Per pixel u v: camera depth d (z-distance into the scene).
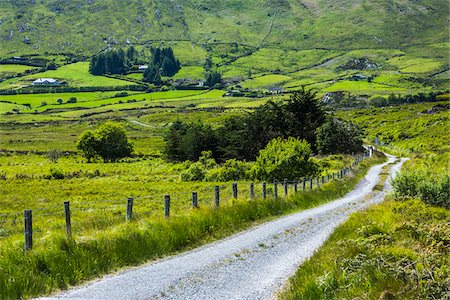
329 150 74.31
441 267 9.16
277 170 42.22
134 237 14.15
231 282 11.64
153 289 10.84
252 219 21.45
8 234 19.28
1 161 104.81
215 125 155.12
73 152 125.81
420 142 92.06
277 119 74.94
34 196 43.53
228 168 53.78
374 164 68.50
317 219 22.69
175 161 87.50
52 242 12.63
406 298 8.52
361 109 184.62
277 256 14.69
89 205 34.03
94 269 12.05
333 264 11.50
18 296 10.11
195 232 16.67
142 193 44.22
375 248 12.20
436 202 24.95
